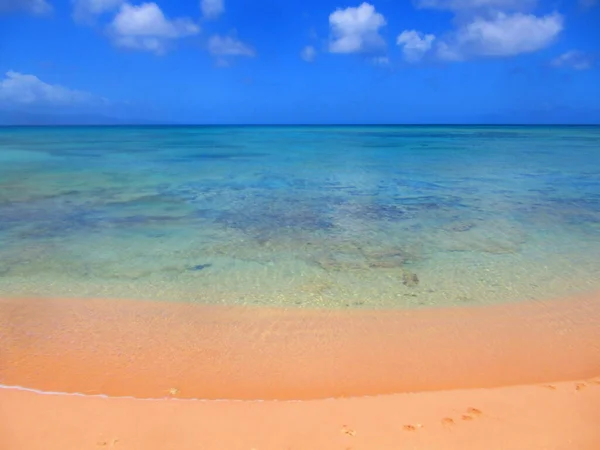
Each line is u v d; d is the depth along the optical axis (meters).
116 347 5.43
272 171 22.19
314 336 5.72
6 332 5.77
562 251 9.02
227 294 7.01
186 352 5.33
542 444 3.67
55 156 30.84
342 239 9.91
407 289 7.21
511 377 4.83
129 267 8.15
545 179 18.94
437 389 4.59
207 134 79.06
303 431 3.86
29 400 4.32
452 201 14.17
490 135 68.88
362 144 46.50
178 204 13.73
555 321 6.12
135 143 48.25
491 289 7.18
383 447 3.64
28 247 9.26
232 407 4.22
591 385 4.55
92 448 3.63
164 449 3.63
